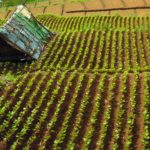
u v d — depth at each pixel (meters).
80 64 30.59
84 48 33.59
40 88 25.77
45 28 37.09
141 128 21.05
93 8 54.34
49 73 27.97
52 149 20.05
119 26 45.31
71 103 23.78
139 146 19.77
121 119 21.61
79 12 54.94
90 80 26.02
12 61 31.98
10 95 25.41
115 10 52.69
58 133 21.16
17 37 32.69
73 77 26.75
